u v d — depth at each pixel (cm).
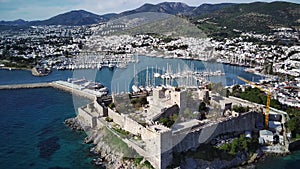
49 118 14438
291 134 11600
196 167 8975
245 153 10219
